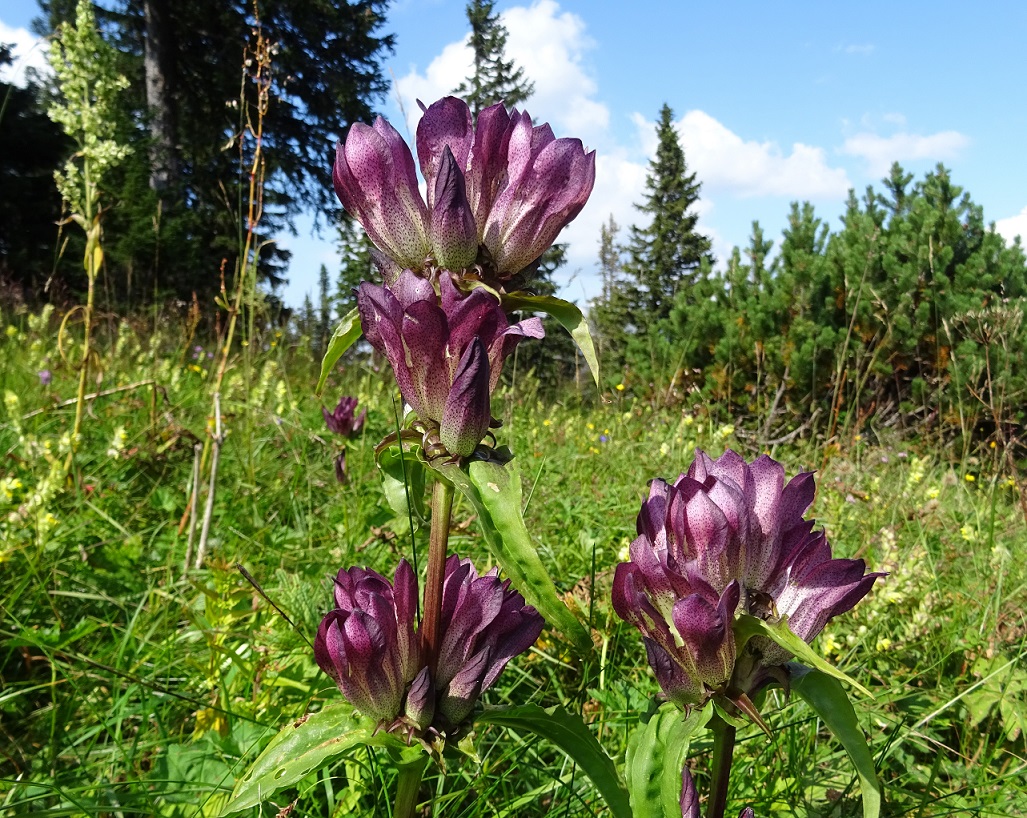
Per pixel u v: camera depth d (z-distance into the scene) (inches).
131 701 91.2
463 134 59.3
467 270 56.5
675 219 1243.2
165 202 684.7
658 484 54.5
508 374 285.1
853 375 324.5
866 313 330.6
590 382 352.8
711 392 357.7
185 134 825.5
